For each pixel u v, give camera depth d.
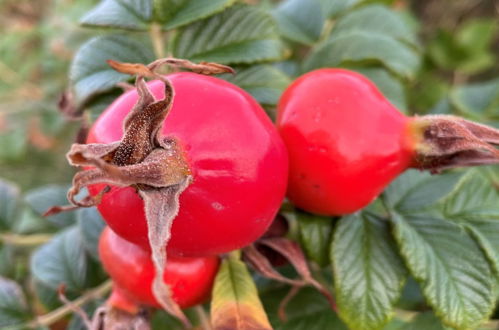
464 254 0.12
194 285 0.12
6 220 0.17
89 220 0.15
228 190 0.10
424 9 0.37
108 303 0.13
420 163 0.12
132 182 0.10
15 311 0.15
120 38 0.13
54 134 0.28
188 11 0.13
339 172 0.12
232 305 0.12
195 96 0.11
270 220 0.11
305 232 0.13
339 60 0.15
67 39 0.25
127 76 0.13
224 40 0.13
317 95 0.12
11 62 0.27
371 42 0.15
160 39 0.13
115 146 0.10
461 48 0.27
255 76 0.14
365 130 0.12
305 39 0.16
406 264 0.12
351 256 0.13
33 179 0.30
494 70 0.35
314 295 0.14
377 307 0.12
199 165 0.10
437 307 0.12
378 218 0.13
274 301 0.14
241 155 0.10
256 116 0.11
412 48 0.16
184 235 0.11
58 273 0.15
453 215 0.13
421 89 0.28
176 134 0.10
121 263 0.12
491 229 0.13
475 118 0.17
